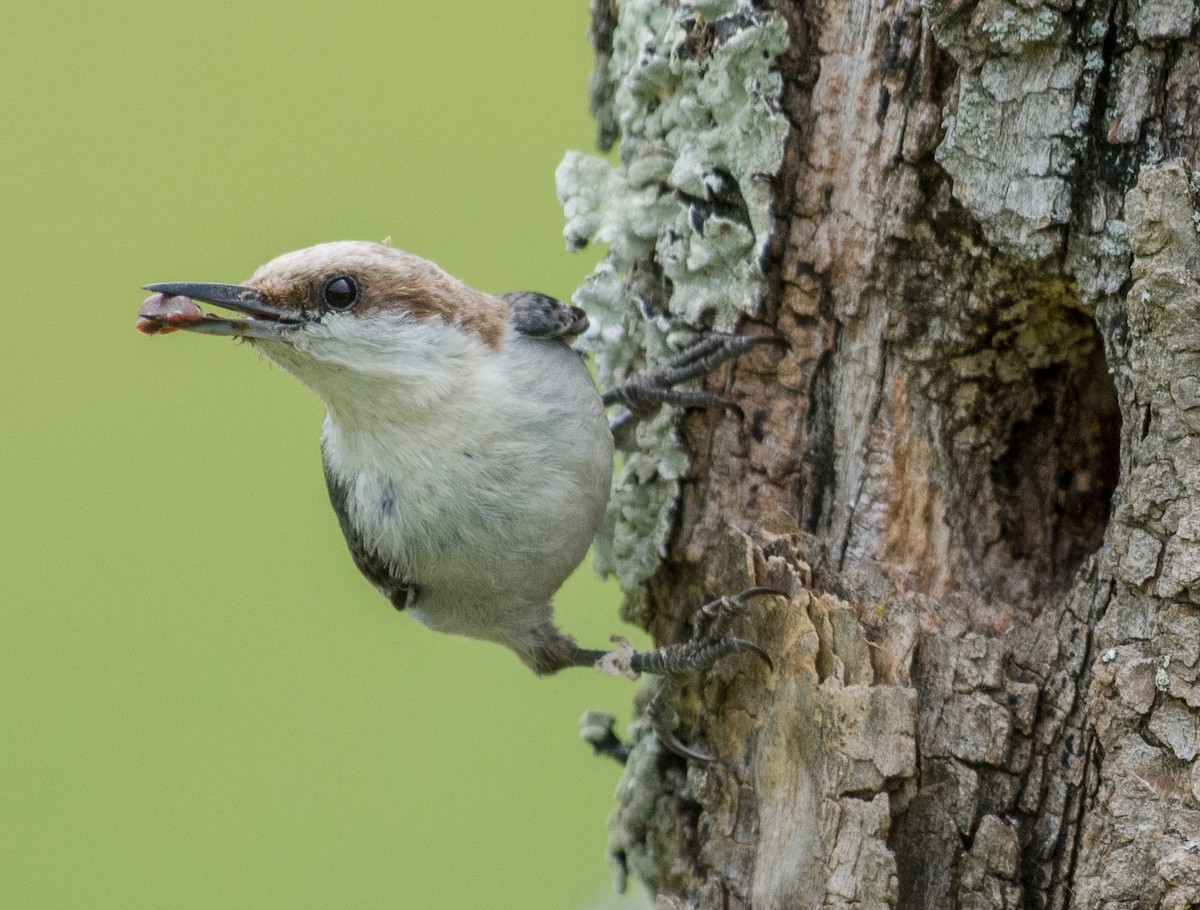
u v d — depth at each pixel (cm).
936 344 696
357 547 741
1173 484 576
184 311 671
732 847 706
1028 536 718
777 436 743
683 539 777
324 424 769
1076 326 681
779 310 731
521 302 733
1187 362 571
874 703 636
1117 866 584
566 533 720
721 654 693
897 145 673
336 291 676
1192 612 573
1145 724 584
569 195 813
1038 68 613
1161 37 587
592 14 845
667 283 784
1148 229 575
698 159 735
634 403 752
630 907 823
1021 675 641
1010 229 627
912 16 663
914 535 718
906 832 640
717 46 716
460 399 691
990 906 623
